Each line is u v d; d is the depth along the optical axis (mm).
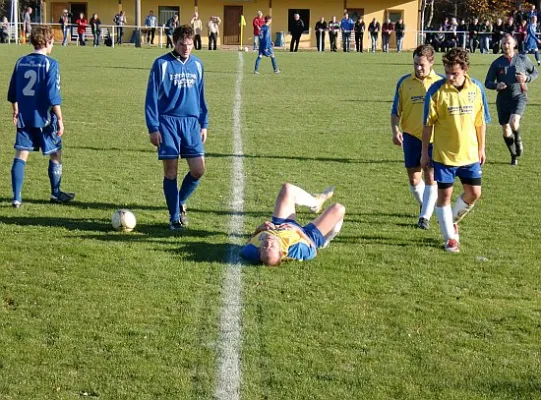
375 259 7629
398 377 5227
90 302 6387
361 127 16531
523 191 10852
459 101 7691
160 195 10258
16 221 8781
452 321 6148
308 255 7480
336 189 10797
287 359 5438
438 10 65750
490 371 5328
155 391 5000
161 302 6398
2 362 5352
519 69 12336
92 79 25562
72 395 4953
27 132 9398
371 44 48594
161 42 50125
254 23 45250
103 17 55125
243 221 8969
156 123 8203
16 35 46969
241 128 16062
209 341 5703
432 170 8672
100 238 8164
